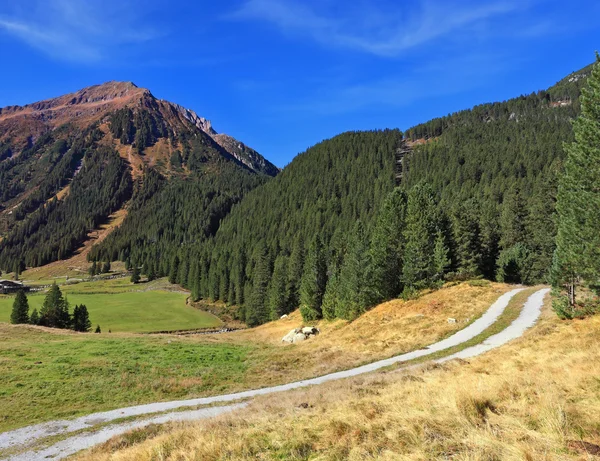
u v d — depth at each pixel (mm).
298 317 71812
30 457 14672
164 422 17719
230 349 42031
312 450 7938
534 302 36406
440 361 22797
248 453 8320
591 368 11430
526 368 14273
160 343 42375
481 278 56719
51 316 69438
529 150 170000
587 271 21406
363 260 50094
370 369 25438
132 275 167125
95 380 26062
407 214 50812
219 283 118125
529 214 69500
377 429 8219
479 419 7977
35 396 22469
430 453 6680
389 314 42906
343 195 192750
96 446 14133
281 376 27797
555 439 6672
